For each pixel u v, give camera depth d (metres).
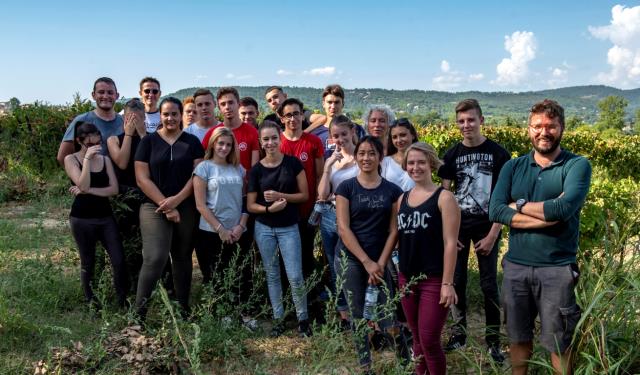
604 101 119.50
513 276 3.66
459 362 4.58
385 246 4.08
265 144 5.04
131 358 4.13
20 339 4.60
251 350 4.72
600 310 3.66
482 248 4.50
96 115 5.95
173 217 4.91
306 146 5.48
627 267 3.90
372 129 5.16
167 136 5.08
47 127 13.50
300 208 5.41
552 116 3.47
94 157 5.20
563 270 3.47
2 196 11.21
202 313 4.82
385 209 4.08
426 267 3.76
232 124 5.70
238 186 5.12
